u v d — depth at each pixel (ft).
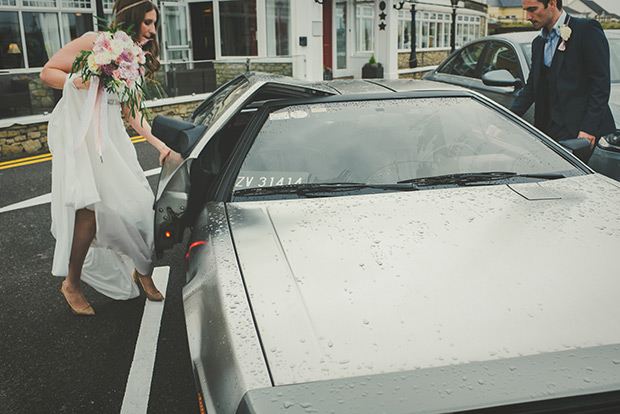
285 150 8.88
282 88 9.71
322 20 49.78
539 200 7.67
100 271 11.86
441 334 5.08
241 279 6.07
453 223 7.02
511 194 7.89
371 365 4.78
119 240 10.54
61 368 9.75
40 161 28.32
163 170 10.57
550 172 8.75
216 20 48.91
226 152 12.19
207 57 50.65
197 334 5.76
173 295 12.44
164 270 13.83
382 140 9.09
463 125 9.52
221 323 5.49
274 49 48.11
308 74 48.52
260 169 8.61
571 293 5.57
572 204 7.54
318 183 8.36
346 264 6.19
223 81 40.57
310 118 9.50
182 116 38.09
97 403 8.73
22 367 9.83
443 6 68.74
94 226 10.77
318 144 8.98
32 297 12.73
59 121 9.99
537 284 5.73
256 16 47.96
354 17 55.77
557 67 12.64
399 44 60.70
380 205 7.59
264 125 9.34
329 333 5.16
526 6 12.70
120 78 9.61
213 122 9.34
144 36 10.27
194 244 7.44
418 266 6.09
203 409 5.03
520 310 5.35
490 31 121.60
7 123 29.35
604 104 12.23
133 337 10.72
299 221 7.23
